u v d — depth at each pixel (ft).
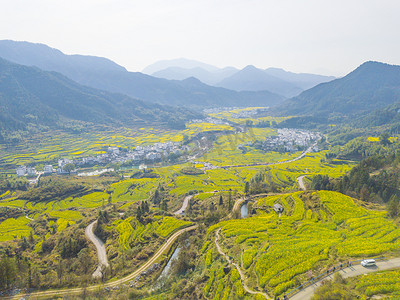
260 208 631.97
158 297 372.99
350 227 434.30
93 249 544.62
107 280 438.40
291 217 522.06
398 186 621.72
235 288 320.91
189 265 445.78
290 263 333.83
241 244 437.58
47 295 403.34
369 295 242.99
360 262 302.86
